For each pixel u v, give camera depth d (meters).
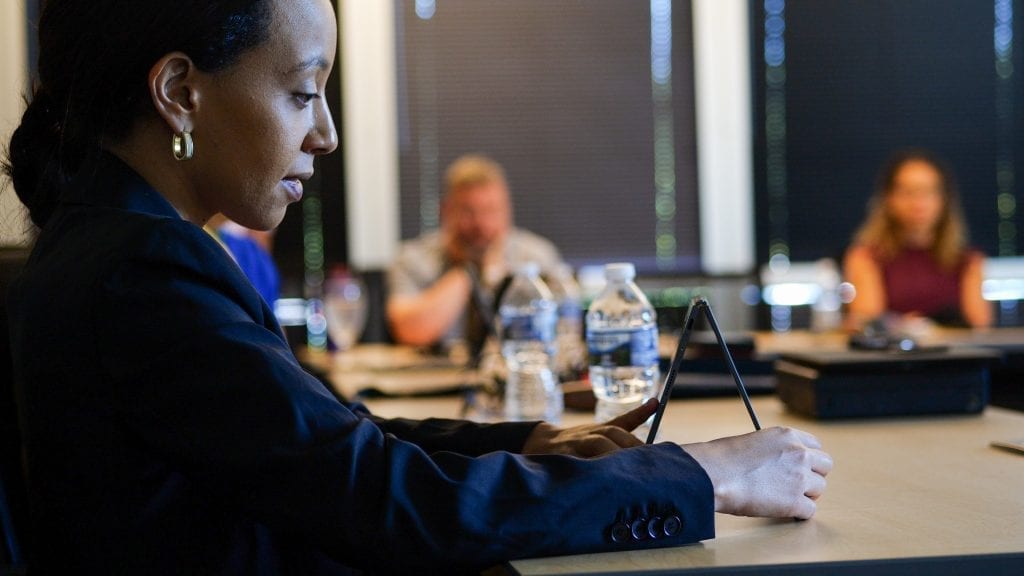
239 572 0.98
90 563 0.98
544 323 2.59
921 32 5.80
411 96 5.75
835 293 4.88
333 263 5.66
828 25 5.79
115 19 1.05
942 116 5.84
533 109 5.79
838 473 1.36
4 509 1.31
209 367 0.94
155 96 1.04
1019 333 3.81
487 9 5.75
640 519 0.98
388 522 0.92
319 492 0.93
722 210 5.81
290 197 1.12
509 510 0.95
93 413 0.96
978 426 1.76
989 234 5.88
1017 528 1.04
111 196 1.07
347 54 5.65
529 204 5.81
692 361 2.32
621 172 5.83
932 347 2.03
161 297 0.96
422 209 5.77
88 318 0.96
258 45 1.05
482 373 2.53
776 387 2.05
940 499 1.19
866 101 5.80
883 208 4.66
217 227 3.07
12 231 1.22
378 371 3.07
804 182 5.80
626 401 1.81
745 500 1.04
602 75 5.80
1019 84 5.85
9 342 1.21
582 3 5.78
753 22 5.78
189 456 0.94
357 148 5.67
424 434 1.32
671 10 5.79
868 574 0.93
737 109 5.79
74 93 1.08
